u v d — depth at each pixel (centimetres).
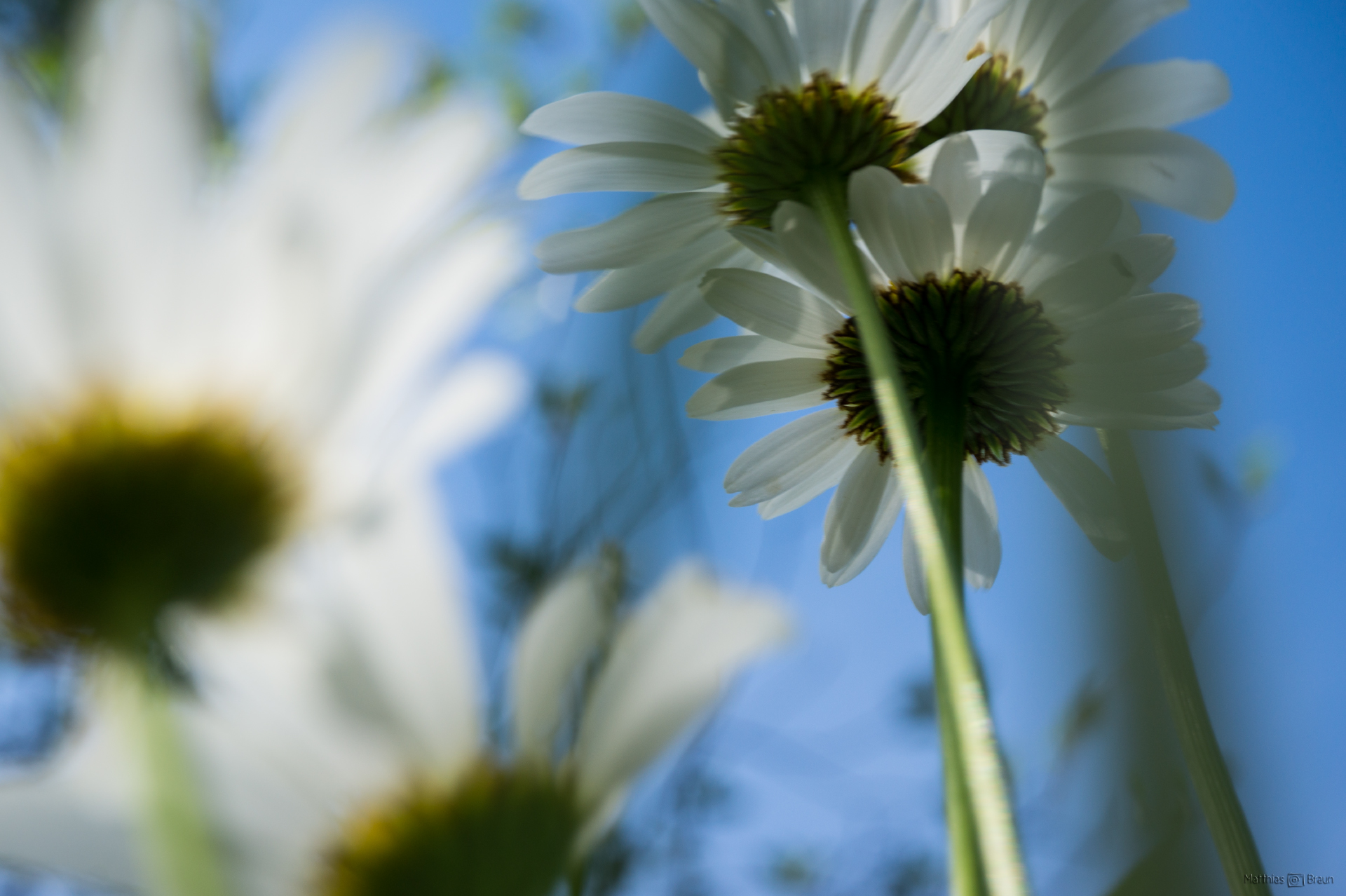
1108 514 25
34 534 16
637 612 18
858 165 25
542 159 26
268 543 17
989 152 25
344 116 18
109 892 16
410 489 18
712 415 26
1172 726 21
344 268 17
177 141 17
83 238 17
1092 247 25
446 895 16
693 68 26
